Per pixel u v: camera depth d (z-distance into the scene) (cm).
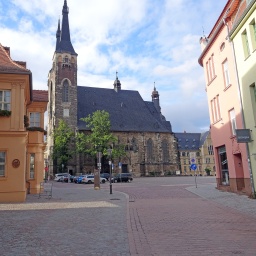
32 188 2592
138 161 8675
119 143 8594
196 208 1428
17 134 1947
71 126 8131
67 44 8688
